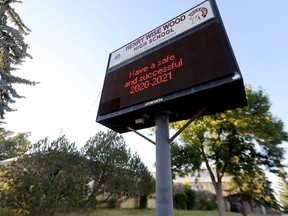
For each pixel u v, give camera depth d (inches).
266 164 434.3
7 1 442.9
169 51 187.0
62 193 372.5
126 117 192.7
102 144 603.8
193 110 184.9
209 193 1097.4
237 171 460.8
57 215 360.2
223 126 464.8
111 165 583.8
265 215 852.0
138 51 221.6
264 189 547.8
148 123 214.8
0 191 358.3
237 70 133.1
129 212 608.1
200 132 485.4
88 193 457.4
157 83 173.9
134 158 693.9
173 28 202.2
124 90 200.2
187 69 160.2
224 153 451.5
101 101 216.5
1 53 433.4
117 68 232.1
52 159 424.5
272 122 415.5
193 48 169.6
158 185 165.6
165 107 173.6
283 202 789.2
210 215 674.8
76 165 457.1
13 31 434.3
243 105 164.6
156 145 180.5
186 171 507.8
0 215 356.2
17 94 449.1
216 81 137.8
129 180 630.5
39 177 380.5
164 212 154.4
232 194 593.0
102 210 561.9
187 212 773.3
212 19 174.6
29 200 330.3
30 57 469.1
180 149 505.0
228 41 151.8
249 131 424.2
